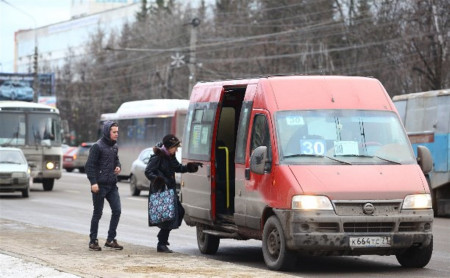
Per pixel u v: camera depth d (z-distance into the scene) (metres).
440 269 31.25
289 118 31.38
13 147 84.81
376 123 31.77
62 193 83.19
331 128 31.33
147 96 190.38
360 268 31.66
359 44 135.12
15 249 34.47
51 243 37.25
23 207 63.88
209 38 168.75
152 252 34.19
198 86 38.34
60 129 87.62
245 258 35.38
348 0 142.25
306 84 32.34
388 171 30.41
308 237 29.11
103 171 34.69
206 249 36.84
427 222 30.14
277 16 158.75
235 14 169.25
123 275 26.91
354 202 29.38
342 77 32.88
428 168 31.45
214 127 35.41
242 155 33.12
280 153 30.66
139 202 70.56
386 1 126.06
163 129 97.69
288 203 29.56
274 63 155.62
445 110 59.00
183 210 34.50
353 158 30.77
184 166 34.66
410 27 119.19
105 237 41.53
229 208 35.56
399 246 29.66
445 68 113.62
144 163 78.31
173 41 180.75
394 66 125.56
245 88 34.78
